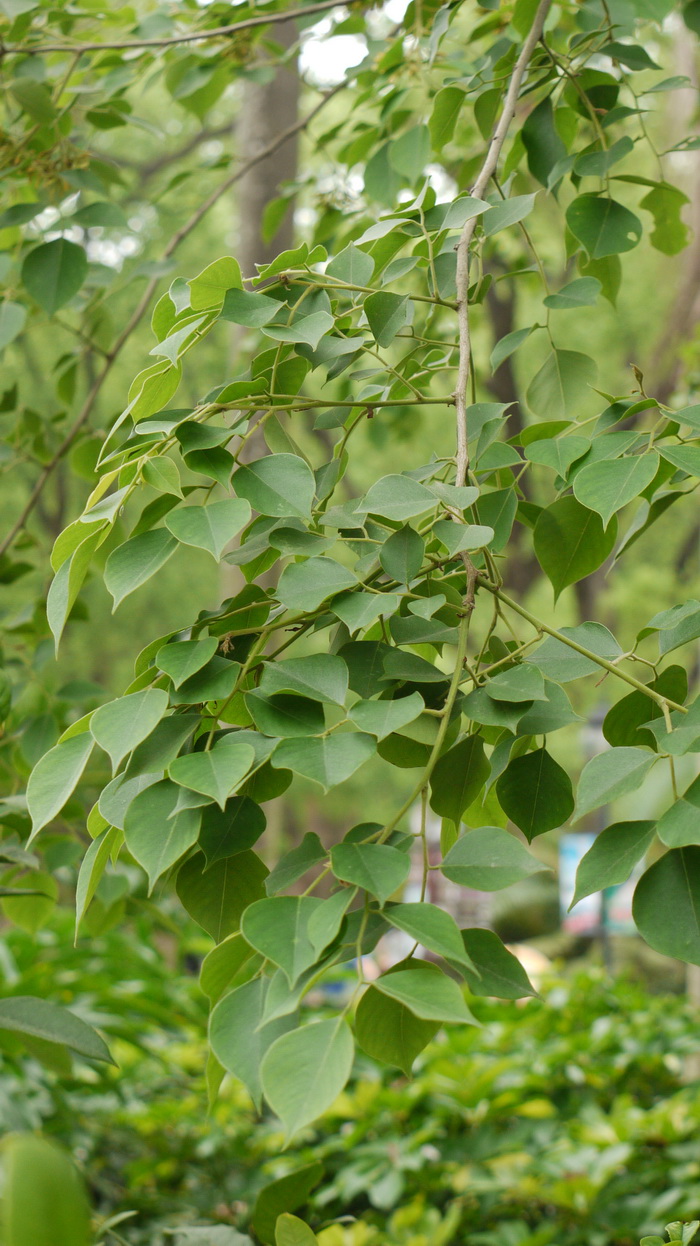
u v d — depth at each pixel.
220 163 2.53
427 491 1.00
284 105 3.64
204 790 0.81
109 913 2.06
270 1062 0.69
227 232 11.61
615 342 10.05
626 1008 3.87
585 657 1.07
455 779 1.06
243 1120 3.23
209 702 1.00
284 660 0.95
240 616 1.08
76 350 2.44
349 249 1.24
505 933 10.13
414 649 1.27
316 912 0.78
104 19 2.40
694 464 1.03
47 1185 0.40
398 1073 3.17
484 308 8.33
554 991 3.75
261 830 0.94
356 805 13.43
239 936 0.84
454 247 1.43
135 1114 3.06
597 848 0.89
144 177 10.68
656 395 7.39
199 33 2.09
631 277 9.55
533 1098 3.12
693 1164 2.60
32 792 0.90
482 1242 2.67
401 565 0.99
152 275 2.31
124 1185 3.01
